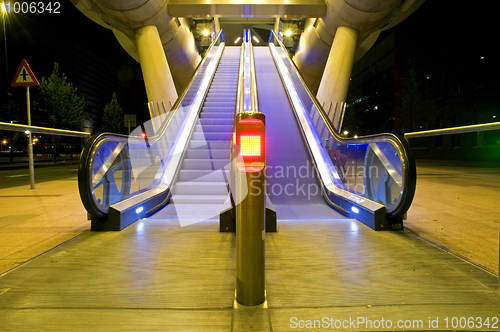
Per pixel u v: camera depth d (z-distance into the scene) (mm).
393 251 2791
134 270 2363
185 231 3418
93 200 3199
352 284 2119
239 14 10727
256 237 1755
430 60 22734
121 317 1712
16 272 2328
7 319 1698
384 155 3777
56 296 1959
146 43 10523
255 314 1713
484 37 17875
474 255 2812
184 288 2061
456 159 20438
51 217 4328
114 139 3609
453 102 20547
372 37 13438
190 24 13977
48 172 12945
